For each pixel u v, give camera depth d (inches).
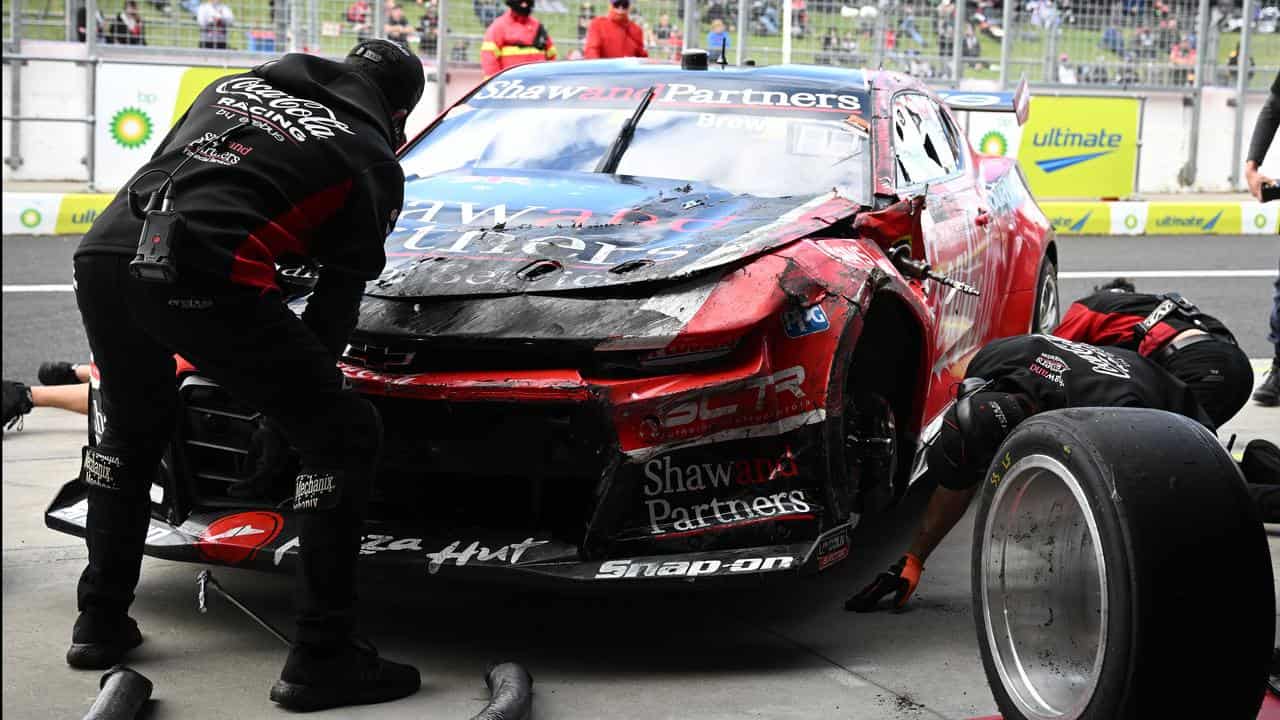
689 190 142.6
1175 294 153.1
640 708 103.1
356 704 102.7
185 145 99.6
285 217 97.3
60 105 445.4
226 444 116.8
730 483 111.3
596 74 171.3
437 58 481.7
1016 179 210.4
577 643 117.0
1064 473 89.4
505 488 114.3
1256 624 84.6
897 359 138.5
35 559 137.0
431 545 110.7
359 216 100.0
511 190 140.7
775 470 112.6
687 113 158.9
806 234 125.5
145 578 131.7
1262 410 224.8
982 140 487.8
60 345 253.0
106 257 101.4
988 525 98.3
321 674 101.2
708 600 128.8
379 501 116.3
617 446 107.4
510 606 125.8
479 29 485.1
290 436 101.3
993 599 98.0
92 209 400.5
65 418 206.2
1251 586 84.5
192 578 132.1
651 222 128.4
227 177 96.9
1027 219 204.7
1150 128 551.5
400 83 108.2
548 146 155.3
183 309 96.0
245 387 98.8
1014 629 97.2
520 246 121.7
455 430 110.3
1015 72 525.3
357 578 107.6
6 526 147.9
